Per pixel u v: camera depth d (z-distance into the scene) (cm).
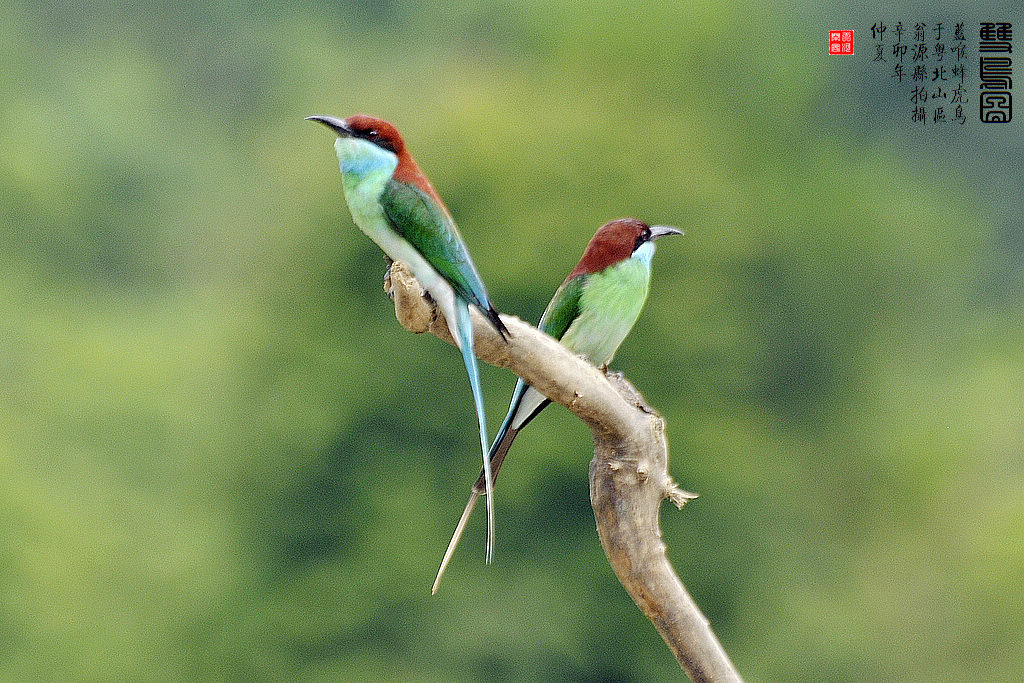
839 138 2539
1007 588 1858
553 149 1881
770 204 2275
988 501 2080
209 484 1872
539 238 1800
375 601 1792
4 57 3098
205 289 2497
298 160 1962
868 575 2056
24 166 2664
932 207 2531
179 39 3234
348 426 1830
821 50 2612
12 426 1988
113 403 2003
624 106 2098
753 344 2091
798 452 2191
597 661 1770
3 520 1791
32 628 1756
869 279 2342
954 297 2456
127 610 1805
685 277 1950
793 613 1883
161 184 2897
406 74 2183
